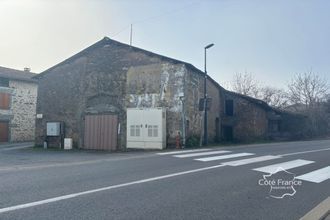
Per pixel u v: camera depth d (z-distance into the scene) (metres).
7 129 31.25
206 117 22.50
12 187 6.80
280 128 33.91
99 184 7.15
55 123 23.20
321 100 47.06
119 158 12.64
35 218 4.78
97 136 21.84
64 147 22.38
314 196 6.42
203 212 5.21
